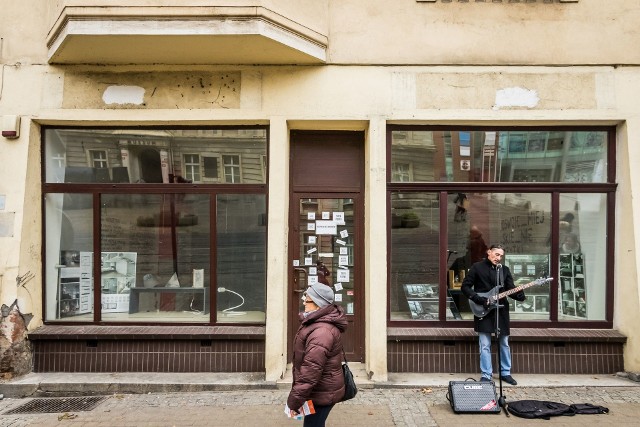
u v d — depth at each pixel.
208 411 5.22
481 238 6.58
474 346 6.31
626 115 6.23
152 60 6.18
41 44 6.33
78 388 5.91
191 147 6.60
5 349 6.04
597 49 6.26
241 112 6.24
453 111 6.24
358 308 6.60
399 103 6.25
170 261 6.64
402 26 6.29
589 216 6.57
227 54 6.01
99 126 6.58
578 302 6.55
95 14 5.51
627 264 6.27
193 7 5.50
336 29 6.28
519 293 5.73
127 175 6.64
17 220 6.20
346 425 4.80
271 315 6.07
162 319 6.59
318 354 3.39
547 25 6.29
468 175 6.57
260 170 6.54
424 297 6.53
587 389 5.79
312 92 6.25
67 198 6.63
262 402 5.48
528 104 6.24
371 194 6.18
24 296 6.22
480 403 5.11
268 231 6.17
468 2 6.32
